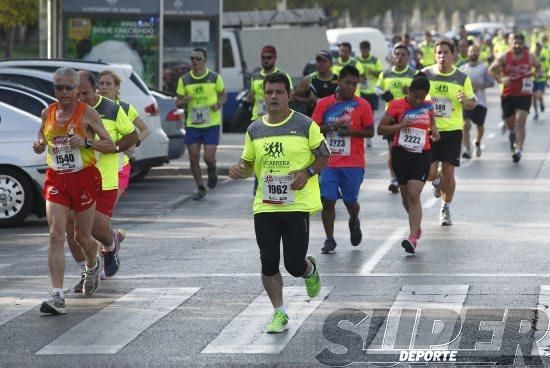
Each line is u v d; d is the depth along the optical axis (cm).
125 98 4581
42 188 3716
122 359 2011
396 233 3431
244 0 14538
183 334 2192
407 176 3108
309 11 10219
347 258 3002
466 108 3566
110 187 2659
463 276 2727
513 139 5672
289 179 2192
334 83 3869
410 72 4794
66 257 3105
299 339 2139
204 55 4422
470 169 5216
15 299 2548
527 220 3659
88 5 5897
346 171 3059
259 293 2569
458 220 3684
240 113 7319
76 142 2389
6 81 4559
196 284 2678
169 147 4981
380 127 3119
